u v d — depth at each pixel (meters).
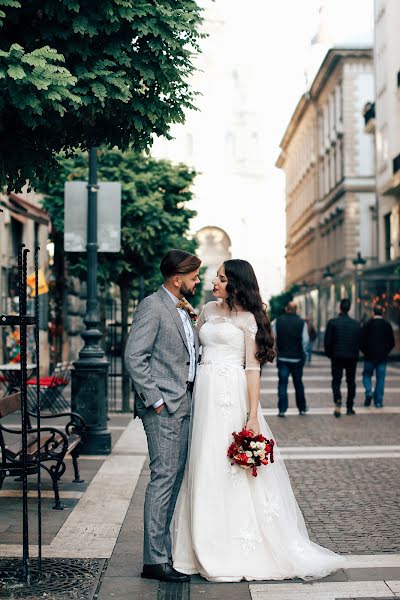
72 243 11.29
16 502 7.68
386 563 5.73
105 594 5.09
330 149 55.97
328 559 5.51
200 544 5.40
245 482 5.50
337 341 14.87
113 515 7.16
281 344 15.05
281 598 5.01
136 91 6.53
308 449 11.02
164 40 6.39
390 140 38.06
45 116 6.16
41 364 28.41
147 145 7.00
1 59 5.66
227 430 5.55
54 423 14.05
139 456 10.36
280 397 15.03
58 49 6.19
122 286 19.12
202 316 5.91
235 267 5.73
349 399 15.18
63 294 32.66
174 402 5.51
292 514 5.70
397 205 38.69
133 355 5.44
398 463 9.91
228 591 5.17
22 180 6.99
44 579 5.37
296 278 76.69
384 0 39.09
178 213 21.45
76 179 18.80
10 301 23.05
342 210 51.25
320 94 60.66
